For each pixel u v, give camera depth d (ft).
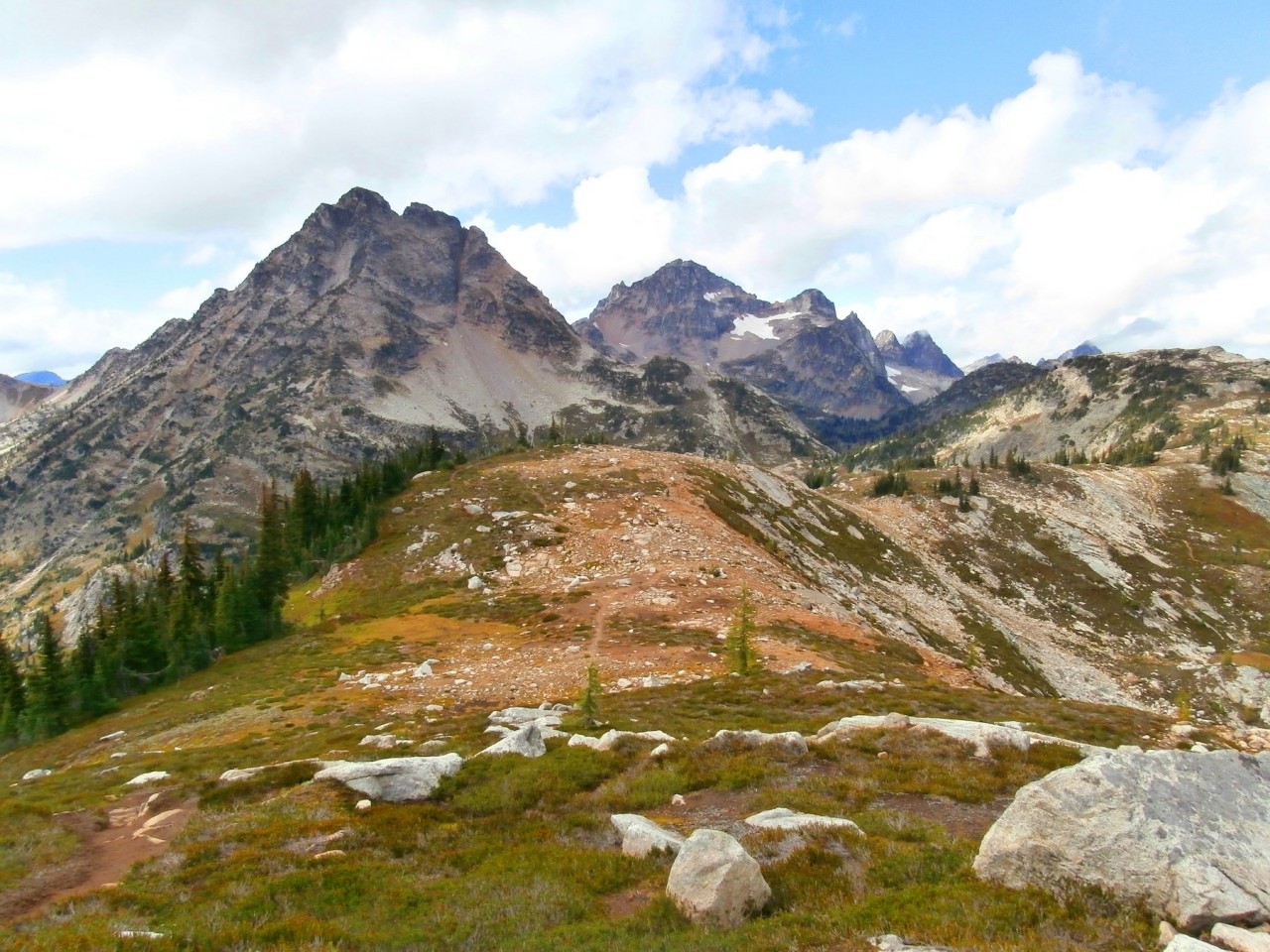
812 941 38.11
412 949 42.50
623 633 172.24
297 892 51.47
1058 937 35.73
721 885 43.16
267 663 183.83
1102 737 100.78
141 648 224.33
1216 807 43.11
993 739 77.30
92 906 51.31
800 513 389.60
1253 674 310.45
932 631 315.37
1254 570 484.74
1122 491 621.72
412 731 109.81
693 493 314.35
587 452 389.60
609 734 88.28
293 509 352.69
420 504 314.55
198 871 56.85
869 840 51.65
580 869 53.06
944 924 37.68
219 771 96.78
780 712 112.16
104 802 84.17
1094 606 430.61
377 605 228.43
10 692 218.18
